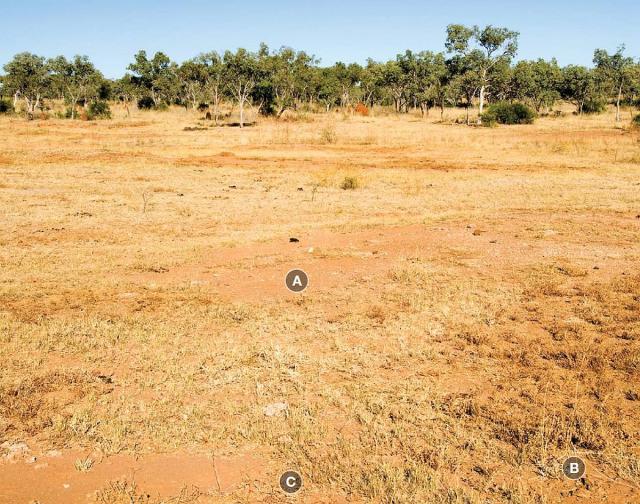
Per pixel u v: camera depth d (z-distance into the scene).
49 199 16.64
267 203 16.78
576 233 12.55
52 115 66.38
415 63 75.44
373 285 8.88
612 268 9.73
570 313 7.61
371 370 5.98
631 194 17.89
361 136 41.59
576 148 31.42
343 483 4.14
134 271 9.65
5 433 4.68
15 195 17.02
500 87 74.81
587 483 4.18
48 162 25.47
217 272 9.64
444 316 7.52
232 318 7.41
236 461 4.40
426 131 47.22
